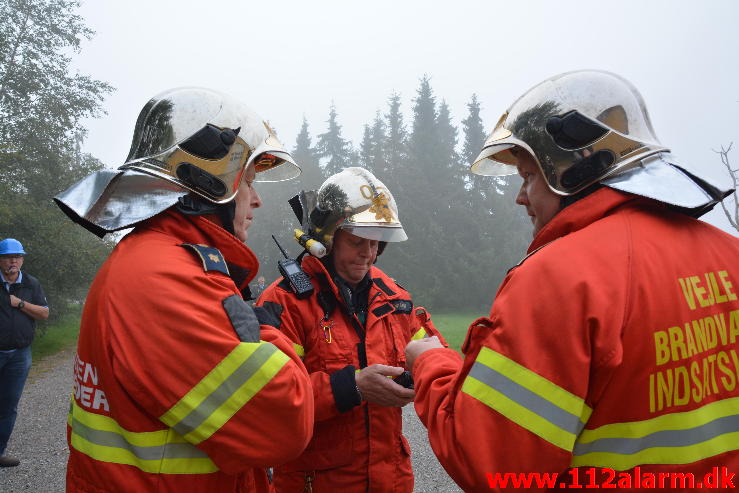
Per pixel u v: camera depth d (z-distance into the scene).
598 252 1.11
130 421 1.17
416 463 4.52
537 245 1.32
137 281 1.19
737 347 1.16
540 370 1.05
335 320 2.24
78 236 15.45
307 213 2.59
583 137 1.22
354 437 2.10
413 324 2.47
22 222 14.28
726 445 1.10
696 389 1.09
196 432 1.14
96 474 1.21
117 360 1.15
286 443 1.19
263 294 2.32
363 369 2.01
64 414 6.36
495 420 1.06
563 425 1.02
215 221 1.48
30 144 18.02
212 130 1.37
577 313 1.04
